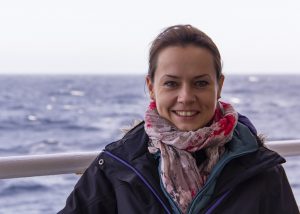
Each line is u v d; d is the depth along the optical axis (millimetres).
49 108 29688
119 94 37344
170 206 1361
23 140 20734
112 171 1440
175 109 1411
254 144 1417
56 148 19859
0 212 11055
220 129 1391
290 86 48406
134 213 1364
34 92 40219
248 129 1465
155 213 1353
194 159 1397
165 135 1406
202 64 1383
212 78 1412
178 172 1386
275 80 64312
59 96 36656
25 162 1357
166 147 1410
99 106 30453
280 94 39094
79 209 1431
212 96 1412
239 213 1332
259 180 1380
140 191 1387
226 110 1473
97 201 1429
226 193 1356
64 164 1436
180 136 1386
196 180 1380
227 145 1447
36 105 31203
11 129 22844
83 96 36406
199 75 1382
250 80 62312
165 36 1424
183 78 1386
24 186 11062
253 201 1343
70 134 21953
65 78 69250
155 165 1436
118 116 26594
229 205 1352
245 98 34750
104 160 1457
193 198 1367
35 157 1380
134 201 1382
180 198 1362
